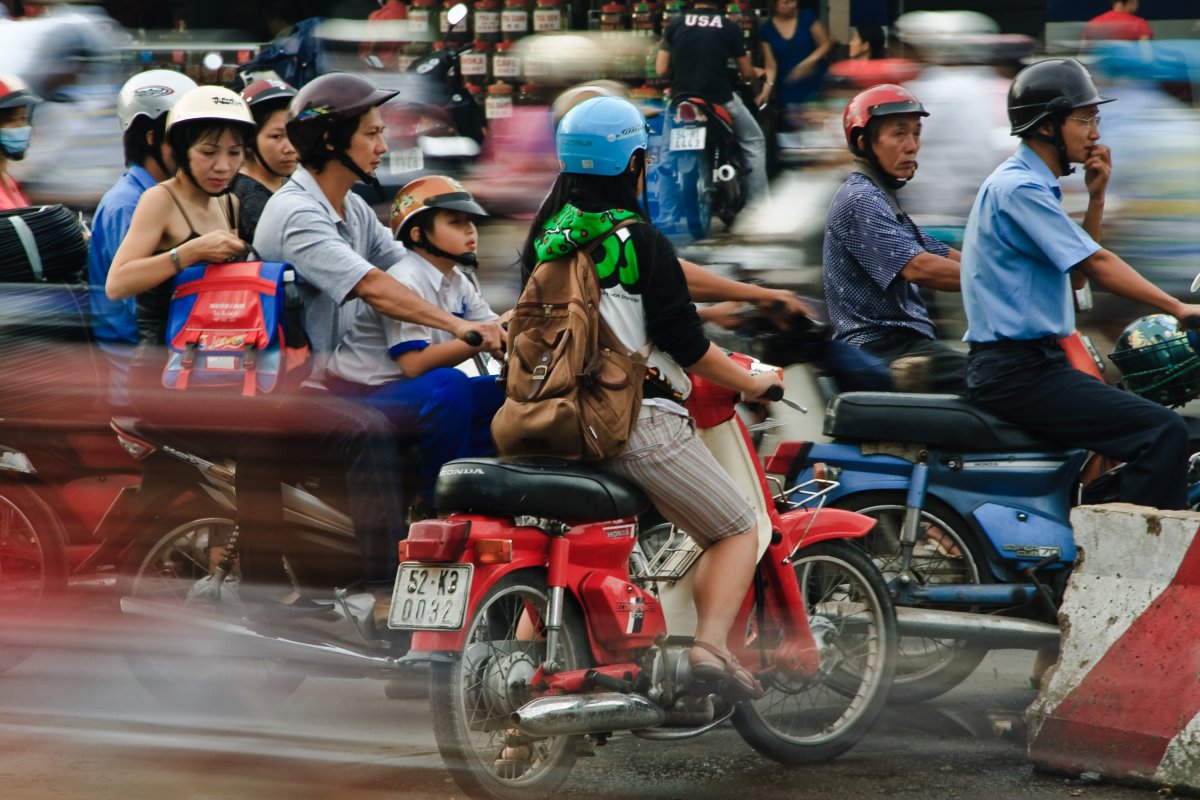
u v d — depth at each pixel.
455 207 16.61
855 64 30.05
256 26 34.16
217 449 16.02
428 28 34.62
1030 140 17.41
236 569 16.53
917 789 14.95
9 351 17.28
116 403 17.64
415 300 15.91
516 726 13.56
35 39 25.69
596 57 33.53
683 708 14.37
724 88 32.44
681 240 27.30
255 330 15.55
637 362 14.03
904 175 19.69
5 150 20.48
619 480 14.27
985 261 17.20
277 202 16.36
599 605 14.29
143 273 15.82
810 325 18.38
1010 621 16.55
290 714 17.39
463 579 13.45
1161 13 30.91
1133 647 15.04
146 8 32.81
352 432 15.75
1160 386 18.41
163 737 16.39
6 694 17.80
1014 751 16.17
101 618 17.38
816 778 15.32
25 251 17.31
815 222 24.86
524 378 13.99
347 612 15.66
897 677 17.73
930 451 17.28
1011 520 17.12
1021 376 17.00
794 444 17.11
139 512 16.84
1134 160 24.72
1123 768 14.81
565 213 14.09
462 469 13.91
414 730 16.80
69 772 15.30
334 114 16.36
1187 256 23.88
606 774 15.48
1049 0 37.91
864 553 16.17
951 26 29.20
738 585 14.52
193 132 16.69
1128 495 16.64
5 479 17.66
